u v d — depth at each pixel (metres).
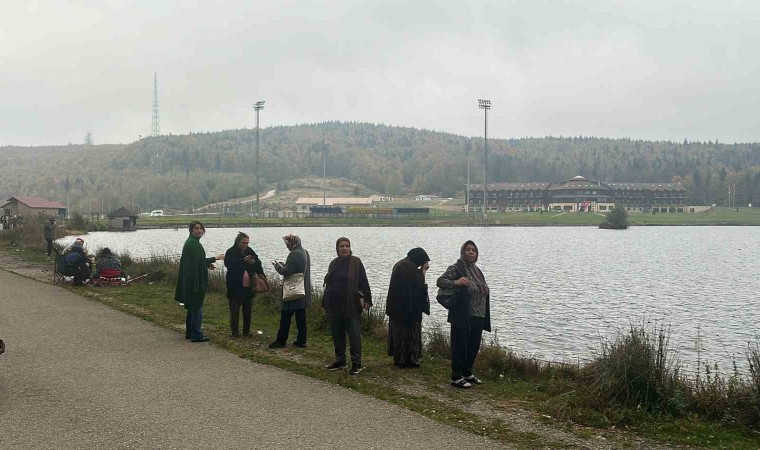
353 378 9.22
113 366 9.52
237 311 12.26
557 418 7.55
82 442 6.31
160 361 9.93
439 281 9.12
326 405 7.78
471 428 7.07
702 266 45.88
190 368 9.52
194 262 11.52
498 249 64.25
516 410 7.90
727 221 155.12
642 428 7.28
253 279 12.27
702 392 8.14
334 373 9.55
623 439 6.92
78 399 7.77
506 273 39.09
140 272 22.33
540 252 59.66
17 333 11.94
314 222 134.75
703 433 7.14
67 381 8.60
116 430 6.68
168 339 11.74
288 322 11.35
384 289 27.83
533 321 21.28
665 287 32.91
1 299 16.33
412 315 10.15
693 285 33.97
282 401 7.90
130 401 7.73
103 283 19.48
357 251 57.31
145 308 15.40
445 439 6.66
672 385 8.20
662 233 111.44
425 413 7.58
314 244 67.50
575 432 7.09
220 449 6.18
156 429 6.73
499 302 26.05
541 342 17.67
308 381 8.94
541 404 8.14
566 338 18.30
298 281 11.27
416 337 10.24
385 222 138.38
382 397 8.21
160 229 112.00
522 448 6.51
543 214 169.12
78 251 19.56
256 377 9.06
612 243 77.50
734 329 20.69
